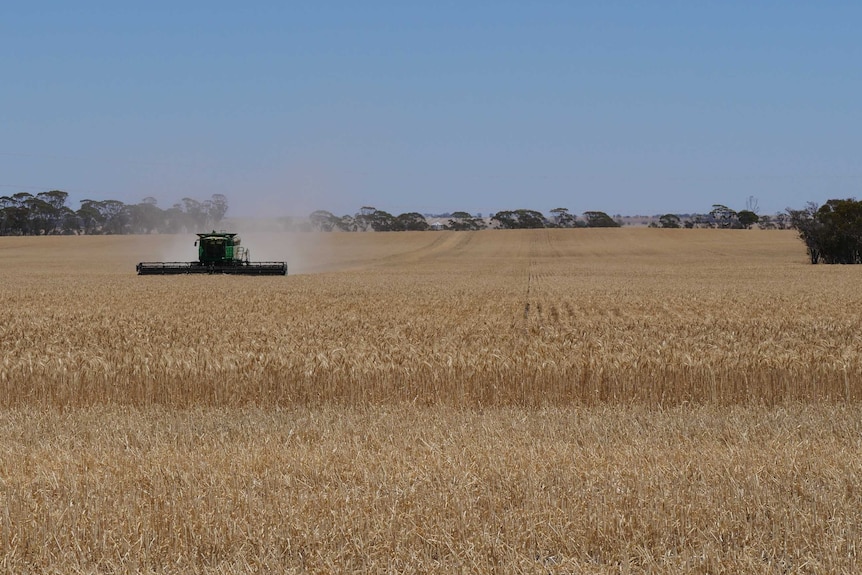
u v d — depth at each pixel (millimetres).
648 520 10375
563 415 18438
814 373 21109
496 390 21109
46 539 9977
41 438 16219
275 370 21062
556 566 9414
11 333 30250
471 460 12914
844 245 121188
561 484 11734
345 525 10266
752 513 10641
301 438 15594
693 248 166125
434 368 21359
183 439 15742
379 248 171250
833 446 14086
